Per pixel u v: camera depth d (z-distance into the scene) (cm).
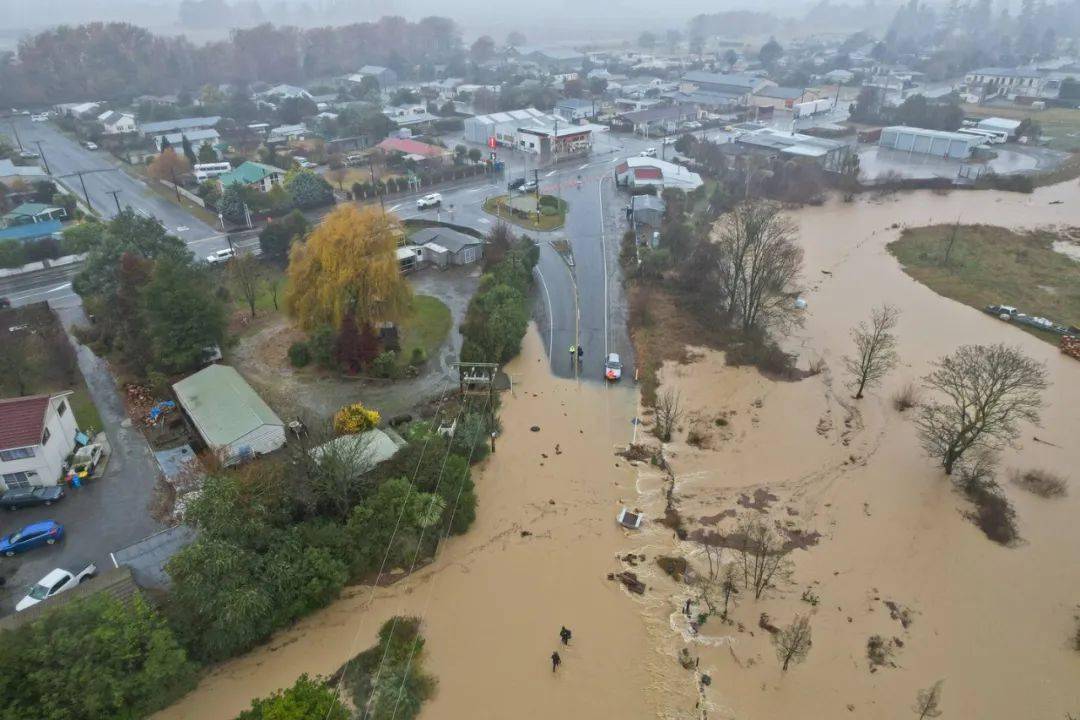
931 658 3403
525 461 4700
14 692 2683
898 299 7188
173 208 9450
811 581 3812
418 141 12575
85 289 6281
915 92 18625
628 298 7056
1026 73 17738
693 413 5244
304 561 3466
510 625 3544
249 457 4425
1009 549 4069
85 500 4184
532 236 8650
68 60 17350
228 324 6050
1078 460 4772
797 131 14550
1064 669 3366
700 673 3303
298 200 9212
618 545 4050
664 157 12331
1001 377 4356
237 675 3234
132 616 2992
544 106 16212
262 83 19338
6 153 11575
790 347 6238
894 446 4912
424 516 3788
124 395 5228
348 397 5253
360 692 3158
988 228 8994
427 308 6675
